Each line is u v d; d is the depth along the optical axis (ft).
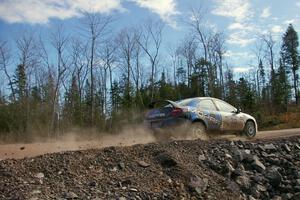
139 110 120.78
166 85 152.25
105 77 130.00
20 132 101.81
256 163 29.99
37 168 22.94
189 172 25.48
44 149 36.50
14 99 115.65
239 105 148.66
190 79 158.40
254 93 163.94
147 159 26.40
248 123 45.01
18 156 30.99
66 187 21.34
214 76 151.33
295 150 34.86
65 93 122.93
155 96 139.74
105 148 27.37
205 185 25.08
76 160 24.49
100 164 24.59
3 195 19.84
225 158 29.27
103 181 22.70
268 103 180.65
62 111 118.21
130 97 130.00
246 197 26.18
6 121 106.83
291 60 215.10
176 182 24.41
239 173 28.02
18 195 19.71
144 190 22.61
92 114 117.19
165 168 25.81
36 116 112.16
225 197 24.90
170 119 38.50
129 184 22.94
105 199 20.79
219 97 149.79
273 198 27.71
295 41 215.92
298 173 30.45
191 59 163.53
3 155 31.60
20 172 22.22
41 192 20.33
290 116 148.66
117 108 122.21
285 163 31.71
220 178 26.66
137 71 214.90
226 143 32.14
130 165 25.14
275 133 49.60
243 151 31.01
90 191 21.35
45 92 119.03
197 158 28.32
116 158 25.62
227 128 42.19
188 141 31.35
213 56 152.66
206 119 40.01
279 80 186.29
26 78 122.52
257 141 34.99
